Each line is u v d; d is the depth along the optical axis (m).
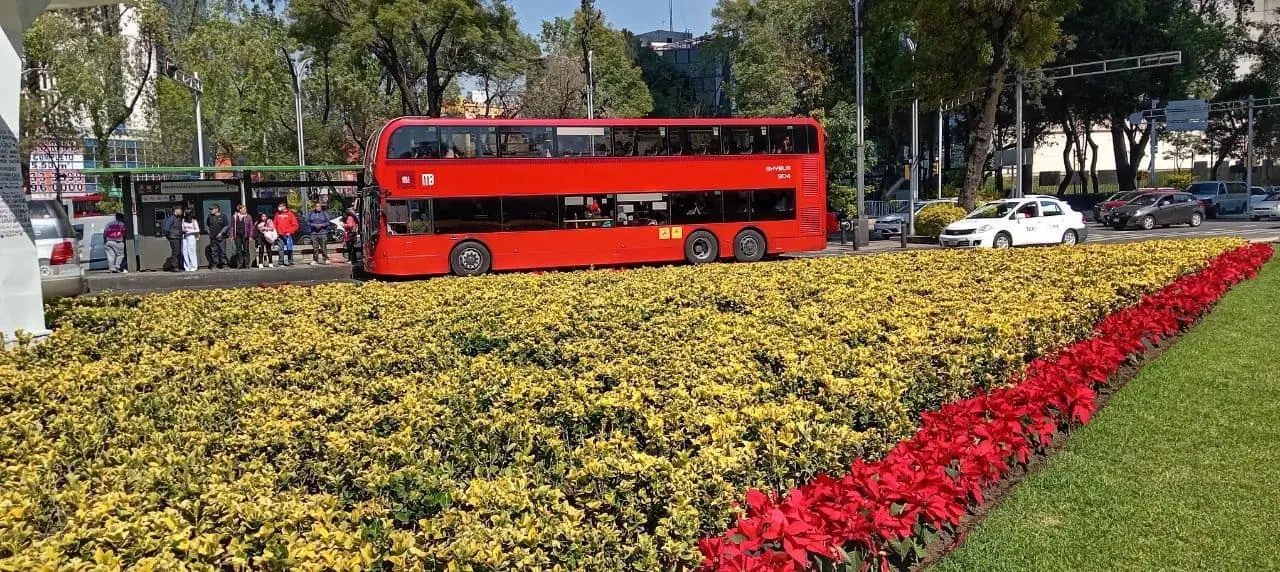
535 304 10.62
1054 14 25.47
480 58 36.97
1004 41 26.12
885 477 4.00
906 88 36.09
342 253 27.52
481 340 8.20
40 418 5.78
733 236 22.31
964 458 4.66
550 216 20.78
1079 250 16.28
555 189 20.80
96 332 9.51
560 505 3.68
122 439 4.99
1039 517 4.82
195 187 23.45
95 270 24.61
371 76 40.78
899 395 5.58
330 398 5.72
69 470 4.63
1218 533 4.51
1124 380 7.74
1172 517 4.72
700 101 63.38
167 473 4.20
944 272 13.61
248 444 4.80
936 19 25.91
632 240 21.45
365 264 20.94
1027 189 52.25
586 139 21.03
